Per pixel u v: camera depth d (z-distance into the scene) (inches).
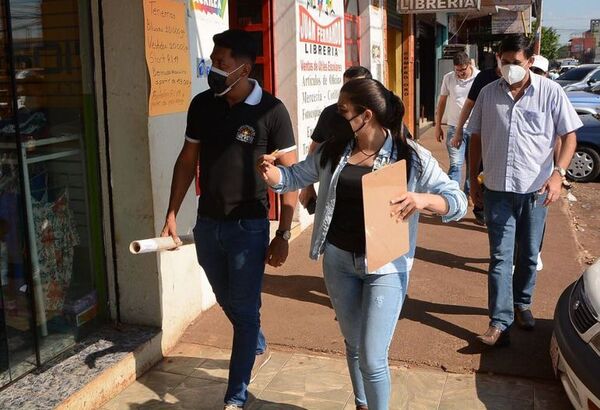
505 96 163.5
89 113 162.6
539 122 161.9
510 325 170.1
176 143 174.1
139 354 159.6
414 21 557.0
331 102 303.9
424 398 149.4
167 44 166.9
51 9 150.6
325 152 118.0
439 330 182.5
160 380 159.0
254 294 137.6
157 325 170.1
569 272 231.6
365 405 131.7
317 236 120.0
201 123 134.9
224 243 135.3
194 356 170.6
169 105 169.3
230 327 185.5
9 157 143.3
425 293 211.2
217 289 141.5
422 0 436.1
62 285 159.3
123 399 150.4
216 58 129.0
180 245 133.0
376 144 115.2
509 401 147.6
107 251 169.8
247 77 133.0
